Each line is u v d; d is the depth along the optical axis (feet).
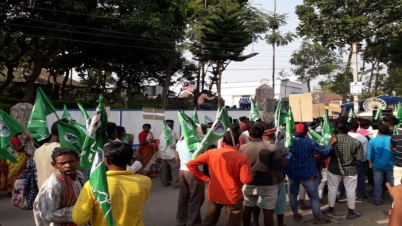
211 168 17.57
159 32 61.26
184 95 86.07
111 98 83.20
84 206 10.25
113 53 70.38
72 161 11.21
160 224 21.89
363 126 29.81
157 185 32.71
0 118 16.93
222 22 77.97
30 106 32.89
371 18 89.15
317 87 54.44
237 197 17.12
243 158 16.99
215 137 17.51
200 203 20.22
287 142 21.26
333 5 89.51
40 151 14.62
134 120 44.70
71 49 66.39
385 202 26.58
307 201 27.12
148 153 35.58
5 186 28.68
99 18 57.72
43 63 63.72
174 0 66.13
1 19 57.52
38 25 59.52
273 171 18.52
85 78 101.24
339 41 92.79
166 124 32.09
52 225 10.98
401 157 22.81
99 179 10.05
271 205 18.57
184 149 20.52
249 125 20.58
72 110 39.52
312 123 33.06
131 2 59.82
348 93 96.27
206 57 79.92
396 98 70.64
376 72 98.58
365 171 27.14
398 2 84.94
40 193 11.01
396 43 92.53
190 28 84.07
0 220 22.13
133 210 10.69
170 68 76.18
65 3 53.78
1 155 17.20
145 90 87.86
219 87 82.99
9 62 63.57
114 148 10.89
